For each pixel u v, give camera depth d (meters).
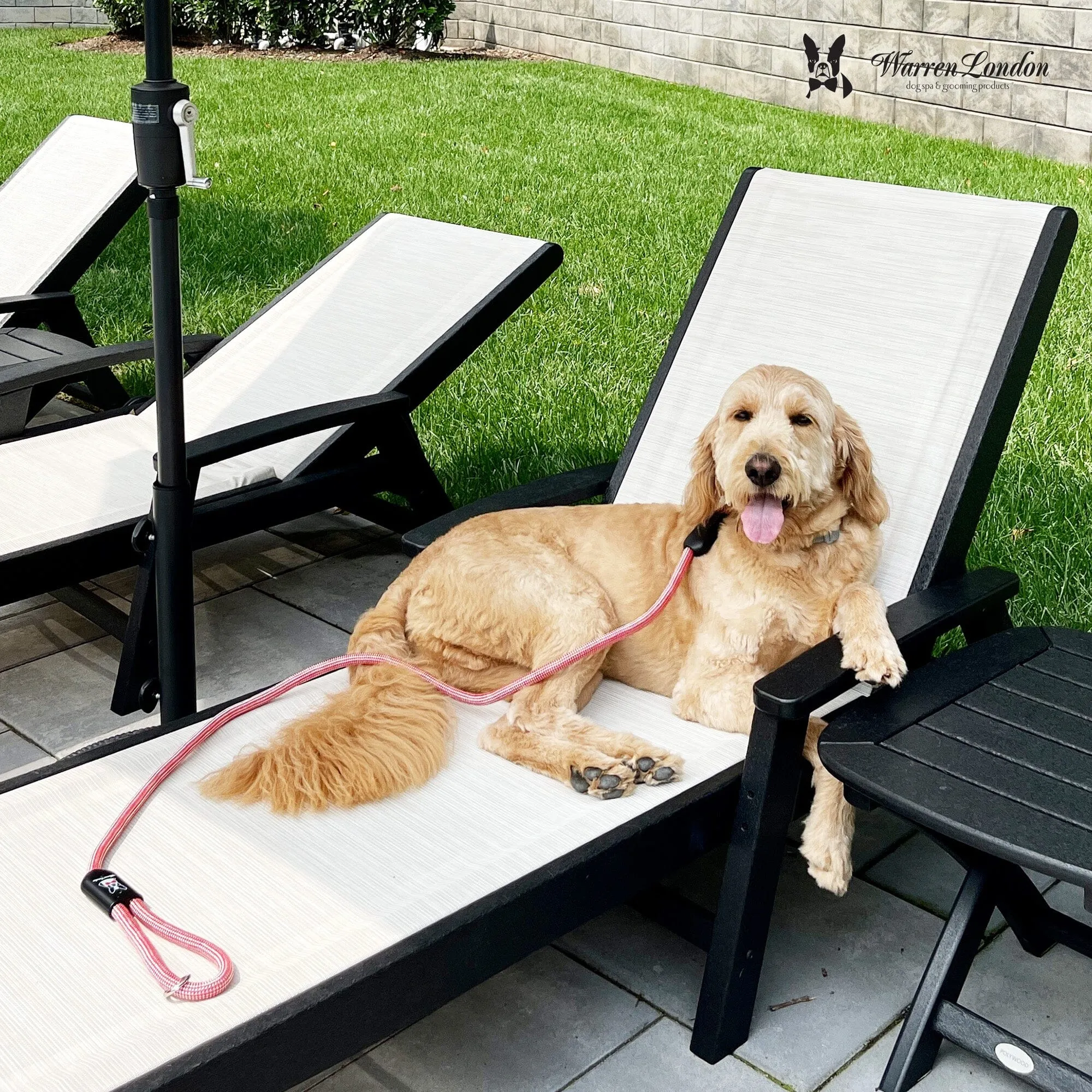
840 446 2.66
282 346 4.36
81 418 4.40
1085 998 2.54
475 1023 2.51
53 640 4.01
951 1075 2.36
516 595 2.71
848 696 2.79
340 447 3.86
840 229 3.24
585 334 6.13
